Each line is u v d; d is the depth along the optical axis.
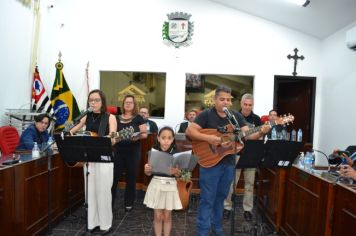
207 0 5.20
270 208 3.27
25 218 2.47
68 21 5.22
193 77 5.26
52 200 2.97
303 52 5.18
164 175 2.47
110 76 5.35
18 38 4.12
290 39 5.19
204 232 2.50
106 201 2.83
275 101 5.22
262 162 2.35
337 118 4.48
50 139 3.28
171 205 2.48
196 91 5.29
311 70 5.20
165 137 2.58
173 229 3.14
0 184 2.14
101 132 2.74
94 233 2.91
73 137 2.37
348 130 4.12
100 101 2.78
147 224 3.21
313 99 5.21
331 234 2.13
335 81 4.57
